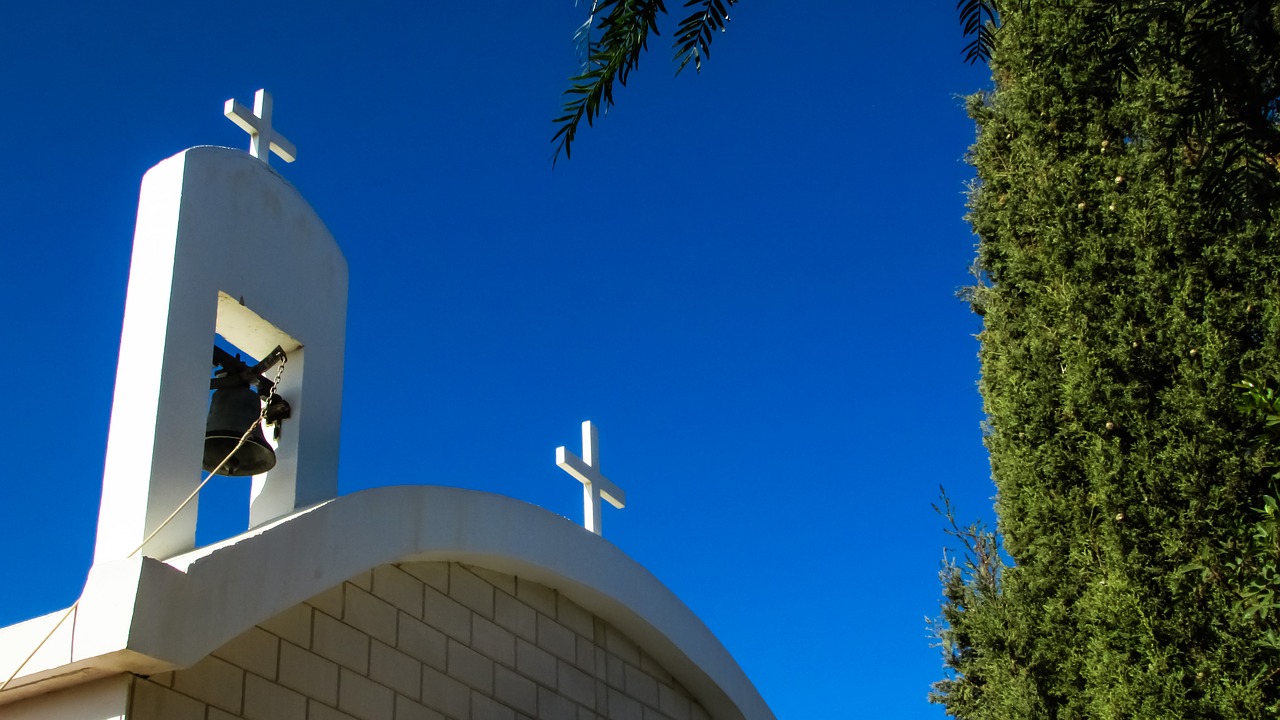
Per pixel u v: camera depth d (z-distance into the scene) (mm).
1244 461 8352
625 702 8266
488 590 7480
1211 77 4859
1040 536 9055
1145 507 8547
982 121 10484
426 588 7020
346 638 6363
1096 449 8812
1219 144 5012
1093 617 8508
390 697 6484
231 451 6562
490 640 7332
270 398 6957
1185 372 8656
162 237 6539
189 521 6000
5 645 5273
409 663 6691
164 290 6359
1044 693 8828
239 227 6910
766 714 9289
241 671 5730
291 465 6859
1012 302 9938
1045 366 9281
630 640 8578
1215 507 8289
